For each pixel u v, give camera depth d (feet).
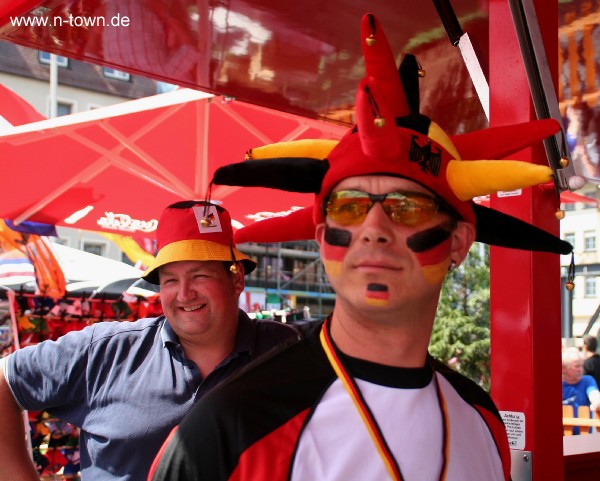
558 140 6.05
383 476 3.78
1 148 12.88
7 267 14.90
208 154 13.98
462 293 38.81
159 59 9.59
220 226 7.56
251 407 3.72
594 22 7.64
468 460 4.32
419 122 4.04
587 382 18.94
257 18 8.11
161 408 7.17
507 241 4.78
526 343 6.42
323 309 90.74
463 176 3.94
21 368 7.30
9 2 7.65
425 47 8.97
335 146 4.17
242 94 11.21
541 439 6.36
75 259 18.31
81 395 7.43
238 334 7.76
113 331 7.63
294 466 3.67
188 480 3.68
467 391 4.75
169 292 7.35
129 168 13.78
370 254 3.81
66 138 13.08
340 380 3.94
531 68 6.01
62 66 84.74
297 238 4.95
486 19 8.00
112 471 7.16
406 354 4.04
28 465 7.11
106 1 7.45
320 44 8.98
